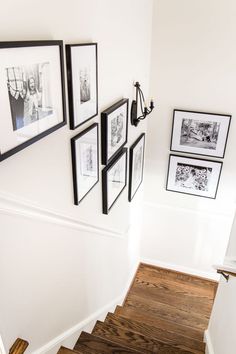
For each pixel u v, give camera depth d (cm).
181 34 291
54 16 139
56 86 146
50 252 176
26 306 162
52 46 137
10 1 111
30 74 126
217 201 352
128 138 281
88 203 217
